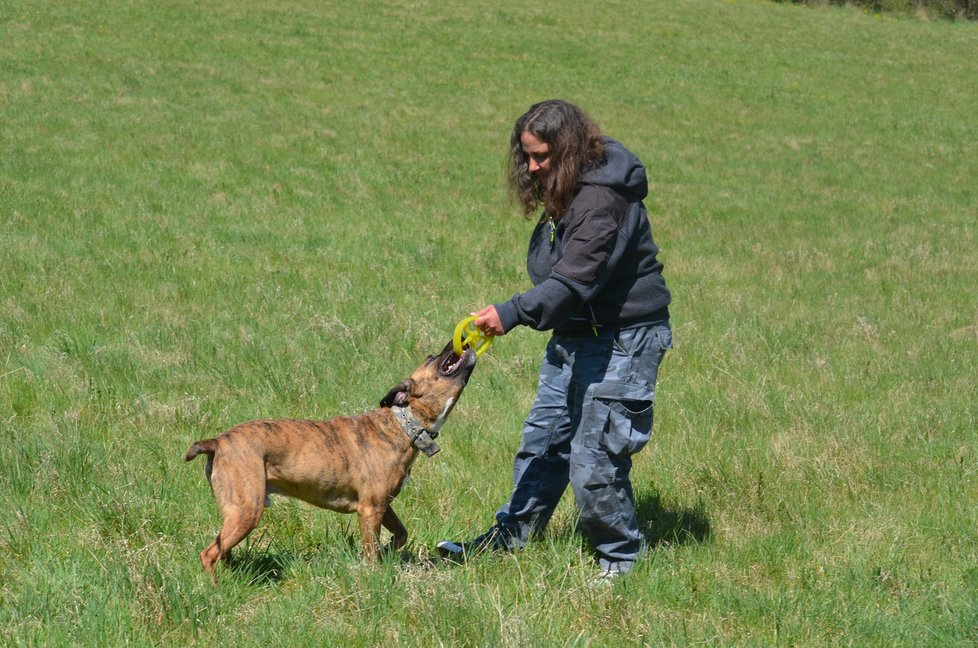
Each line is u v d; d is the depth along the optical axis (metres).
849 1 55.72
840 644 5.01
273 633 4.69
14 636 4.55
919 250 17.12
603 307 5.45
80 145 20.14
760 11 48.94
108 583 5.00
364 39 35.22
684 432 8.03
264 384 8.41
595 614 5.12
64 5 34.09
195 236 14.23
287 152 21.42
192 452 4.95
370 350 9.53
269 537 5.95
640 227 5.41
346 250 14.17
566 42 38.06
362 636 4.73
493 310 5.14
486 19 40.34
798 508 6.70
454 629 4.70
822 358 10.40
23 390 7.96
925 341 11.42
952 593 5.51
